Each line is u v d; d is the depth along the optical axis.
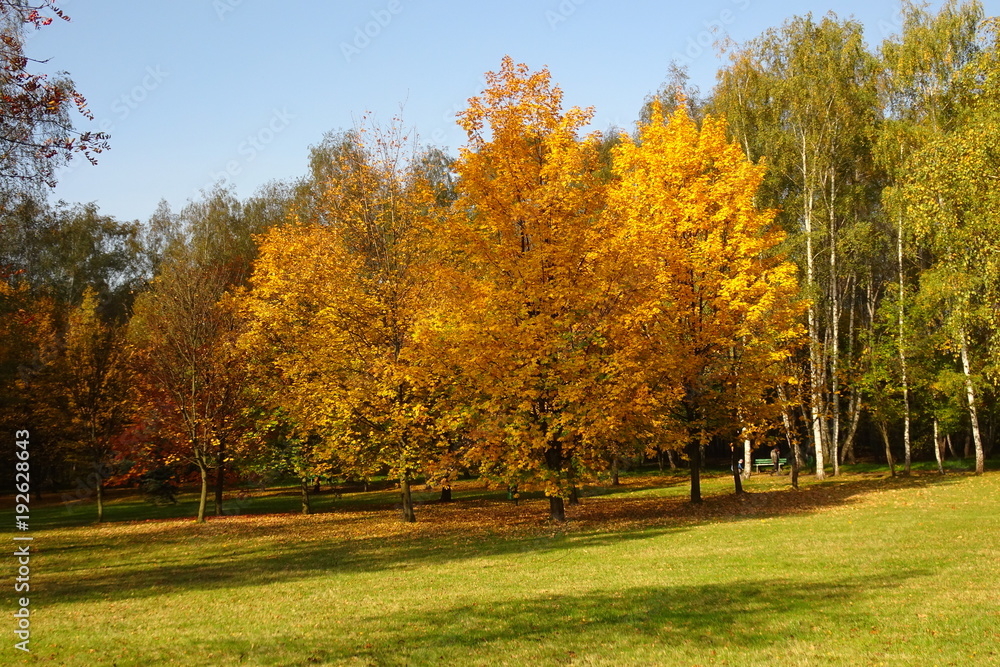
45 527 23.81
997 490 20.36
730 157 20.36
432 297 19.50
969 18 27.47
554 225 16.64
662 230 19.81
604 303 17.23
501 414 17.25
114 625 8.46
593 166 17.48
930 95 27.73
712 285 19.72
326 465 21.30
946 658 6.09
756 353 20.27
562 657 6.68
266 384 24.33
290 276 21.77
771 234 20.62
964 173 19.34
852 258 32.91
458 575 11.46
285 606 9.48
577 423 16.45
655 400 16.84
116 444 27.30
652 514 19.69
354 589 10.62
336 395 19.22
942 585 8.82
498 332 16.12
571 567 11.73
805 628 7.26
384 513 24.05
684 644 6.91
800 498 21.31
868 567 10.30
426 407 18.92
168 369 24.27
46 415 29.56
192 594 10.73
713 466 44.41
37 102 11.54
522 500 27.78
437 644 7.24
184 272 24.27
